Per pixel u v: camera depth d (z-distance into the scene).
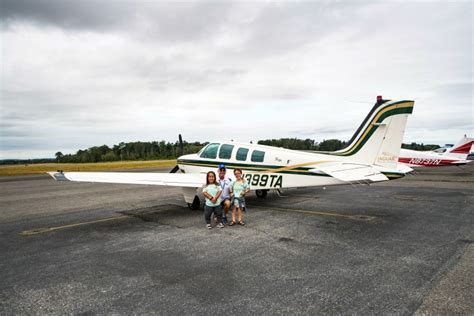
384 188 12.98
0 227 7.03
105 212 8.67
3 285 3.81
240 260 4.49
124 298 3.38
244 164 8.82
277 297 3.32
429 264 4.18
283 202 9.59
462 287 3.45
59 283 3.82
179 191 13.70
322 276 3.85
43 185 17.77
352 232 5.95
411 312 2.95
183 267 4.26
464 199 9.74
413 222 6.70
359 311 2.99
